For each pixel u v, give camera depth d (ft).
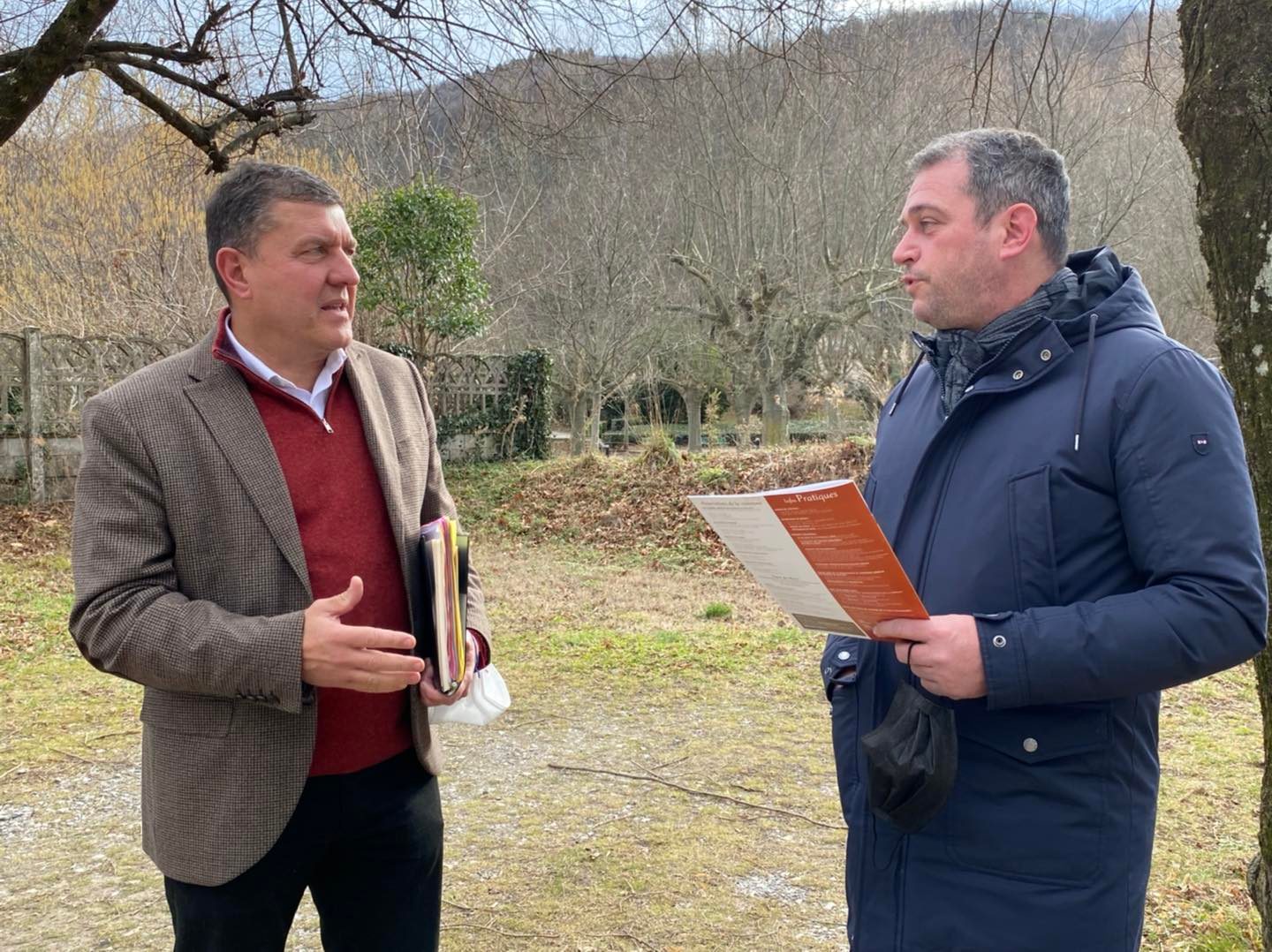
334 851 6.28
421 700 6.14
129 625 5.20
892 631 5.03
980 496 5.46
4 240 45.78
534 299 67.41
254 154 21.93
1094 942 5.09
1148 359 5.07
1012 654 4.79
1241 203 5.95
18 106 14.62
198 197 44.27
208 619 5.23
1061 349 5.34
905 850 5.52
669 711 16.49
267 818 5.50
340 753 5.89
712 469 37.83
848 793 6.06
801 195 63.82
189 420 5.58
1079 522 5.17
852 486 4.46
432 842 6.45
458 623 5.95
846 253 64.59
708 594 27.55
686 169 63.36
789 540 4.99
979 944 5.21
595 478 40.19
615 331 67.36
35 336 35.81
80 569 5.36
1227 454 4.88
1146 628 4.66
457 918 9.72
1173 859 10.48
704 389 78.48
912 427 6.32
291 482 5.85
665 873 10.64
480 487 41.91
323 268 5.72
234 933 5.64
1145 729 5.29
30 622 22.24
